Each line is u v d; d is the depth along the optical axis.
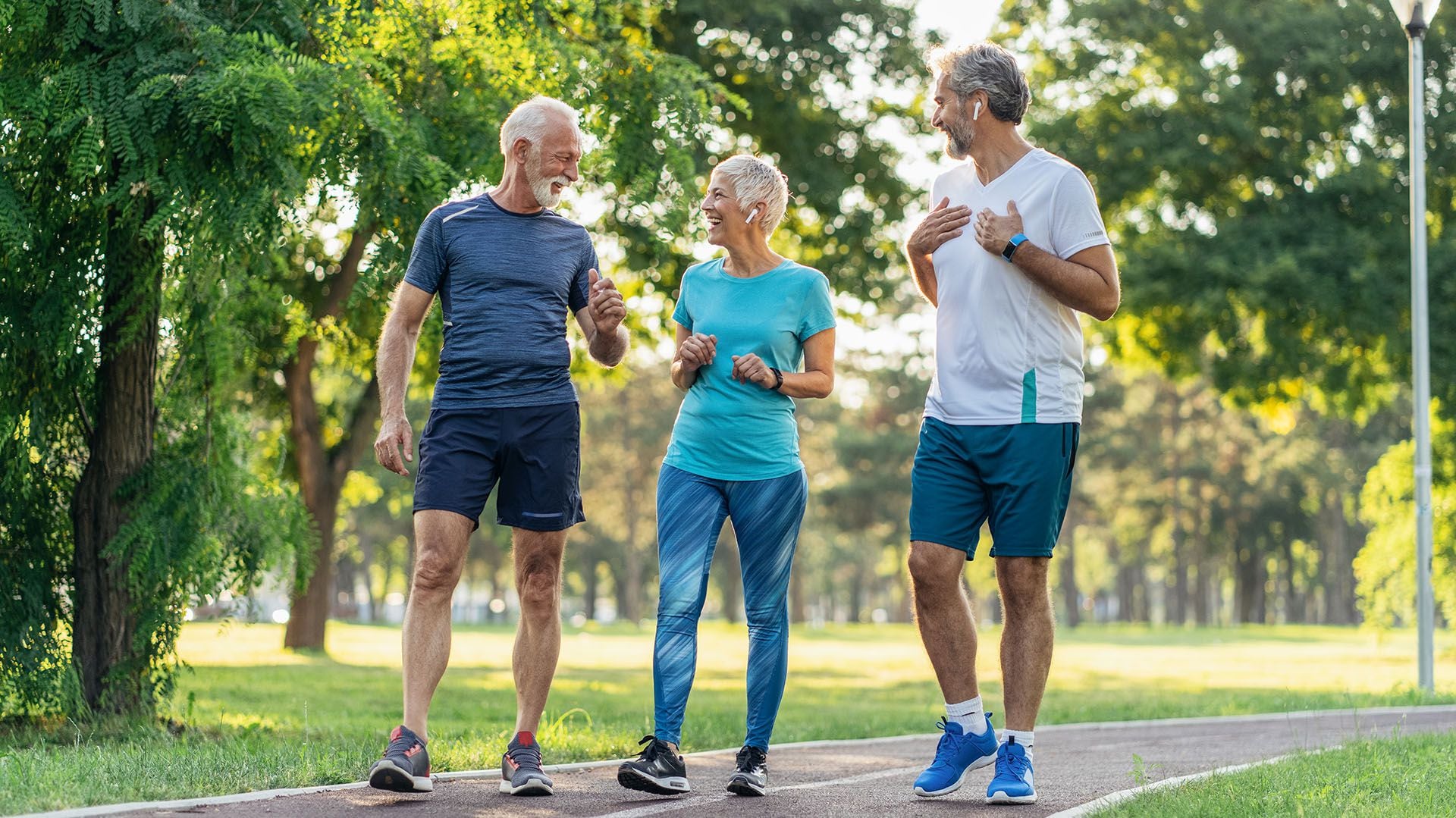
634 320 17.58
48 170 7.20
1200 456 59.91
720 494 4.91
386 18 8.11
